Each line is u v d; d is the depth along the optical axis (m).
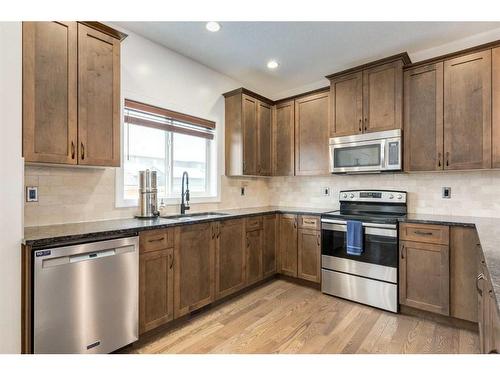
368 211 3.19
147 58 2.66
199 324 2.34
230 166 3.44
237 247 2.89
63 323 1.60
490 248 1.25
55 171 2.07
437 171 2.71
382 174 3.19
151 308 2.07
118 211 2.44
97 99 1.99
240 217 2.92
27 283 1.51
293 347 1.99
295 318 2.45
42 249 1.53
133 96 2.54
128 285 1.90
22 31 1.64
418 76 2.66
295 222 3.29
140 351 1.93
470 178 2.66
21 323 1.51
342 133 3.08
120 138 2.28
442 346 1.99
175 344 2.03
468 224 2.18
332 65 3.22
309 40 2.67
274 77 3.59
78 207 2.19
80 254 1.67
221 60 3.10
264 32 2.53
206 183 3.38
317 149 3.39
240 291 3.01
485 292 1.40
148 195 2.51
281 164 3.73
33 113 1.68
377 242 2.63
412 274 2.46
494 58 2.27
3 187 1.48
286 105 3.70
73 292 1.64
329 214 2.99
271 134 3.80
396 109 2.72
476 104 2.35
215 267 2.63
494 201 2.54
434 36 2.60
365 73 2.92
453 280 2.26
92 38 1.96
